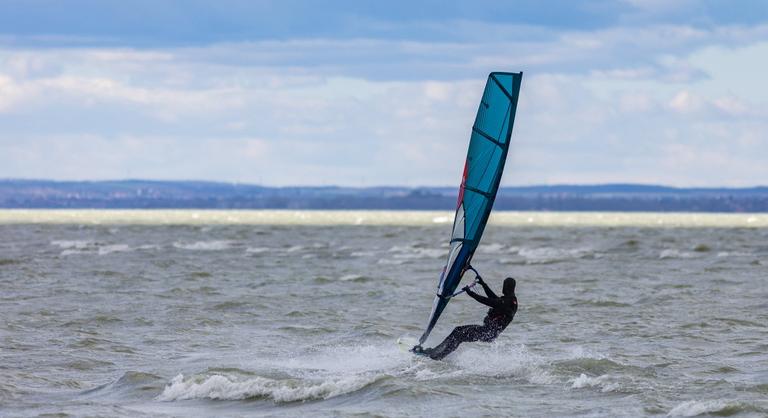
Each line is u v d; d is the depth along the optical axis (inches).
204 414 2192.4
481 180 2628.0
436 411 2202.3
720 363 2819.9
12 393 2407.7
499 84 2583.7
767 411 2146.9
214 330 3543.3
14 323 3624.5
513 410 2212.1
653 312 4023.1
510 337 3356.3
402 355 2903.5
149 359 2918.3
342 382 2423.7
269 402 2313.0
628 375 2610.7
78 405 2278.5
